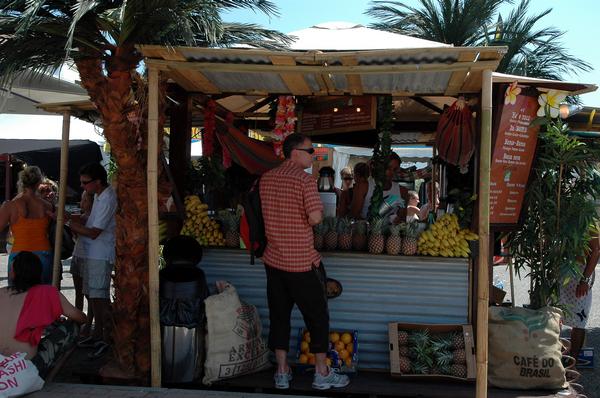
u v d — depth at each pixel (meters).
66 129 6.38
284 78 5.07
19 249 6.05
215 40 4.53
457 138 5.39
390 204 6.34
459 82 4.95
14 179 15.66
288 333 4.86
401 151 13.33
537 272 5.54
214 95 6.20
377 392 4.73
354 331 5.33
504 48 4.04
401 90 5.41
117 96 4.66
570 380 5.30
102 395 4.55
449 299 5.23
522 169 5.38
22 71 4.82
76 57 4.70
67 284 10.62
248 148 6.64
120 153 4.75
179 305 4.87
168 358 4.87
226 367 4.85
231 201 6.37
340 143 8.70
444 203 6.21
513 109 5.14
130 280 4.95
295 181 4.61
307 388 4.81
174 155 5.92
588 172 5.33
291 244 4.62
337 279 5.38
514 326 4.93
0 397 4.16
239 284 5.56
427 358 5.01
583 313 6.18
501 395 4.77
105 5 4.71
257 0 5.04
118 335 4.98
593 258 5.98
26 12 4.07
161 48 4.35
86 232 5.75
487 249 4.32
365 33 5.47
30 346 4.51
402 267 5.28
